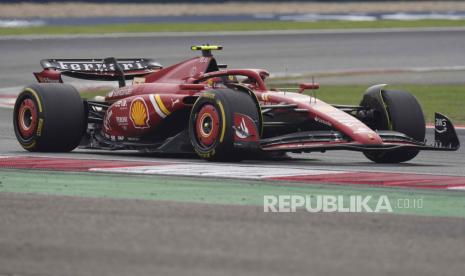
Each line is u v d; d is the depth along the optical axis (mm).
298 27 140375
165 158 38906
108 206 25234
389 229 22500
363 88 81000
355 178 31844
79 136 40781
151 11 157375
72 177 31250
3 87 79062
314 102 37500
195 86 38438
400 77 90938
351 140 35406
